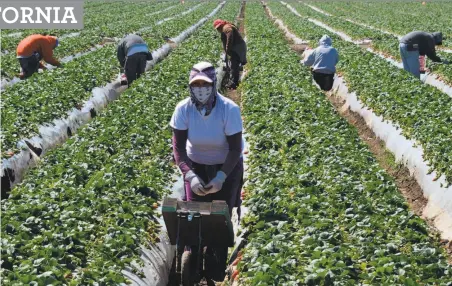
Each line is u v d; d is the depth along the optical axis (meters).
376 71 19.45
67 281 6.95
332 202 9.05
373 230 8.26
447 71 20.11
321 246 7.64
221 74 21.66
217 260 8.03
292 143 12.05
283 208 8.71
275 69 19.95
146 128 13.05
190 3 72.62
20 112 14.30
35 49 19.78
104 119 13.62
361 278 6.98
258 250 7.46
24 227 7.91
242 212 9.39
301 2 77.25
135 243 8.18
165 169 11.12
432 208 10.92
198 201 7.74
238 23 49.16
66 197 9.12
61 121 14.89
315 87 17.02
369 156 11.62
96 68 20.53
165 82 17.75
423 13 55.00
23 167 12.23
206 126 7.32
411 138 13.28
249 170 10.99
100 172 10.12
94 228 8.33
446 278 7.09
